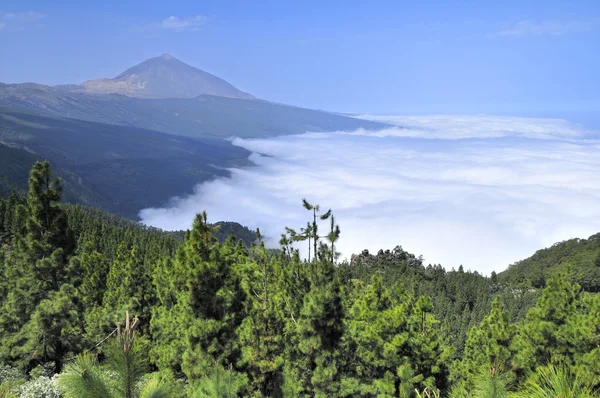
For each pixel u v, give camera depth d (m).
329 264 18.88
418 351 22.83
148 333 29.75
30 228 27.25
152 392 6.44
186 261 19.84
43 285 27.11
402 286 28.45
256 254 22.81
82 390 5.79
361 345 22.31
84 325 30.69
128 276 30.84
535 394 5.39
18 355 25.25
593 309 20.77
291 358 19.95
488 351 22.25
